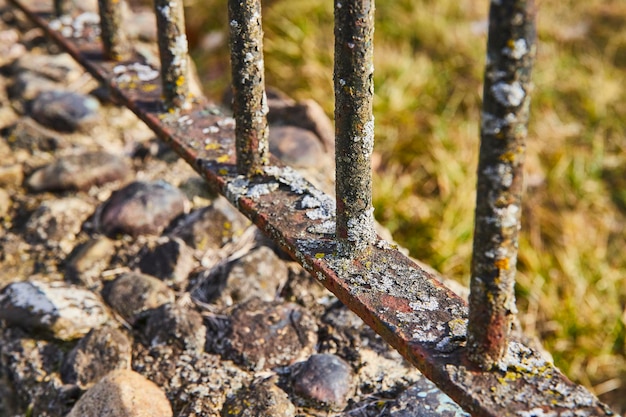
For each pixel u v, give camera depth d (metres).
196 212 0.95
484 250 0.62
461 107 1.66
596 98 1.67
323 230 0.74
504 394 0.64
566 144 1.59
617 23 1.92
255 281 0.87
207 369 0.80
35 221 0.95
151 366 0.81
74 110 1.06
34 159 1.02
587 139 1.59
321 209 0.76
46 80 1.12
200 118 0.87
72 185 0.98
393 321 0.68
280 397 0.76
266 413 0.75
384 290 0.70
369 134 0.68
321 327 0.84
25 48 1.19
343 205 0.71
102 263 0.90
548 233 1.40
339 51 0.66
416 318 0.68
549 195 1.47
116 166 1.00
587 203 1.46
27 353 0.83
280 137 1.04
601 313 1.25
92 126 1.07
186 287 0.88
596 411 0.63
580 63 1.78
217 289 0.87
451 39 1.79
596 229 1.43
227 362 0.81
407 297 0.69
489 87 0.59
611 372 1.20
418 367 0.66
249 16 0.74
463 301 0.69
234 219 0.93
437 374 0.65
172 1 0.84
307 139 1.04
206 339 0.82
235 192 0.78
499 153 0.60
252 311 0.83
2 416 0.82
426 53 1.78
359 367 0.81
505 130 0.59
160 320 0.83
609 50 1.83
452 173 1.44
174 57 0.86
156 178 1.01
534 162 1.53
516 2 0.57
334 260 0.72
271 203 0.77
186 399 0.78
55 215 0.95
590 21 1.92
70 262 0.90
